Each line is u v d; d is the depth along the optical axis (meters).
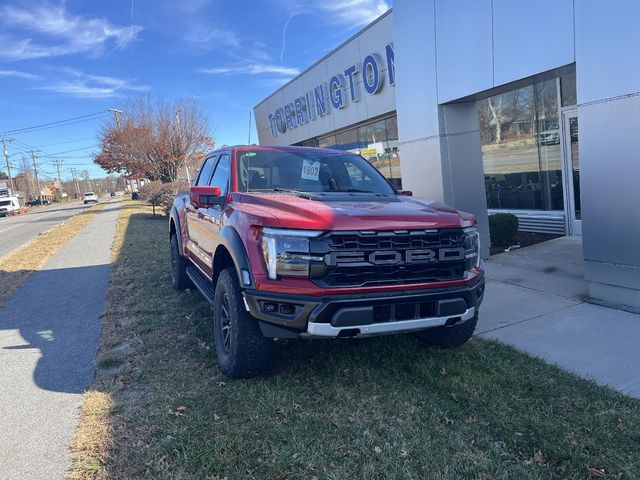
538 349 4.40
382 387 3.80
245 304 3.62
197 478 2.78
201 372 4.20
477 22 6.93
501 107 10.78
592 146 5.29
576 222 9.30
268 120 22.95
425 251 3.56
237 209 4.04
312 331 3.38
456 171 8.17
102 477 2.83
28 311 6.74
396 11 8.78
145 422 3.39
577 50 5.31
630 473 2.68
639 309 5.14
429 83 8.13
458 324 3.85
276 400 3.61
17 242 17.73
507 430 3.15
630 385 3.66
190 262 6.66
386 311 3.48
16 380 4.32
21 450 3.18
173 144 28.69
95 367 4.52
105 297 7.19
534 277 6.78
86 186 141.25
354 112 14.76
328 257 3.37
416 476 2.75
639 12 4.68
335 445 3.04
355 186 4.94
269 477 2.78
